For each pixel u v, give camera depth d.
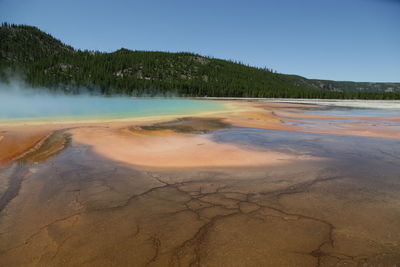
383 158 6.76
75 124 11.78
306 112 22.64
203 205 3.97
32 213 3.67
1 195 4.25
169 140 8.83
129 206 3.93
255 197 4.27
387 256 2.72
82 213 3.68
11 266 2.59
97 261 2.66
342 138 9.64
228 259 2.69
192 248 2.88
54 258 2.70
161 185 4.79
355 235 3.12
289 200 4.14
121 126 11.61
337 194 4.39
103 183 4.86
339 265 2.58
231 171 5.63
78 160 6.28
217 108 25.75
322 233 3.16
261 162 6.32
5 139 8.17
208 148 7.71
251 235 3.12
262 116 17.80
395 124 13.98
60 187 4.63
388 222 3.44
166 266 2.59
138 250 2.84
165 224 3.39
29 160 6.24
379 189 4.62
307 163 6.26
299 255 2.74
